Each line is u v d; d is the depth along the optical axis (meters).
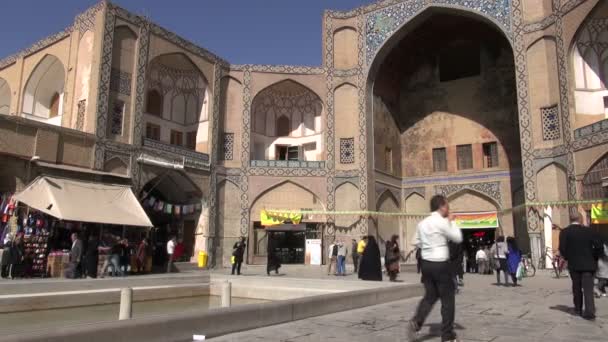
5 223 10.97
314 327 4.57
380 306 6.20
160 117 16.58
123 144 13.51
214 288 10.14
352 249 15.23
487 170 18.31
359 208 16.91
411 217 19.47
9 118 10.92
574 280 5.25
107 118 13.23
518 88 14.77
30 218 10.93
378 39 17.67
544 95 14.27
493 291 8.35
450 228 3.65
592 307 4.95
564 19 13.61
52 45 15.38
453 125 19.31
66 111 14.02
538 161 14.11
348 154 17.47
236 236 16.80
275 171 17.36
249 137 17.47
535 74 14.54
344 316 5.29
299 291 8.66
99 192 12.12
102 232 12.64
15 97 16.53
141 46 14.40
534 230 13.91
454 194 18.86
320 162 17.53
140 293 8.91
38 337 2.96
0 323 6.47
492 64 18.91
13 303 7.21
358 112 17.55
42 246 11.05
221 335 4.18
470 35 19.16
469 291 8.34
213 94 17.03
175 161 15.08
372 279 9.10
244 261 16.59
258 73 17.91
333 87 17.89
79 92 13.67
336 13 18.42
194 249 16.11
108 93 13.30
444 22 18.39
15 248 9.90
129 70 14.05
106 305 8.39
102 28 13.31
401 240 19.28
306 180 17.39
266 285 9.55
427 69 20.20
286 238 17.42
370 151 17.47
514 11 15.21
